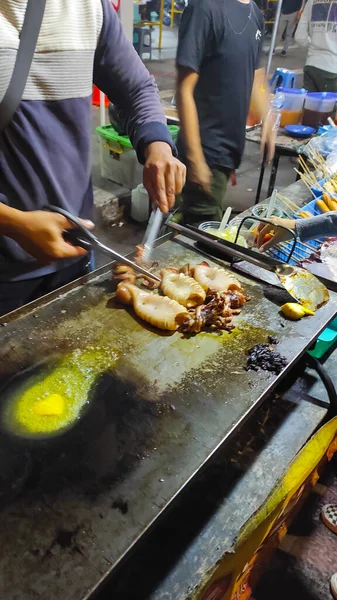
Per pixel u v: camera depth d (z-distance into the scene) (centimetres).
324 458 152
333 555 156
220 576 112
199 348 130
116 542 83
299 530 161
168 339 133
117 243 398
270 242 188
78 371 121
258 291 154
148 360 125
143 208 420
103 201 417
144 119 167
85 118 153
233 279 153
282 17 787
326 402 149
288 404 148
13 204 150
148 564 109
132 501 90
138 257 161
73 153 155
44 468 97
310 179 268
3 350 126
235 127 275
